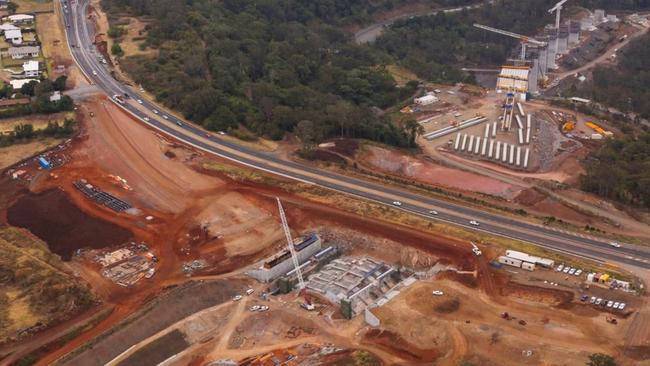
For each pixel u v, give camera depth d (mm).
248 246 181000
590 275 157500
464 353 139750
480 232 180500
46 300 155625
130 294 161750
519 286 158125
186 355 145250
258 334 152250
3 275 163125
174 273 169750
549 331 143125
